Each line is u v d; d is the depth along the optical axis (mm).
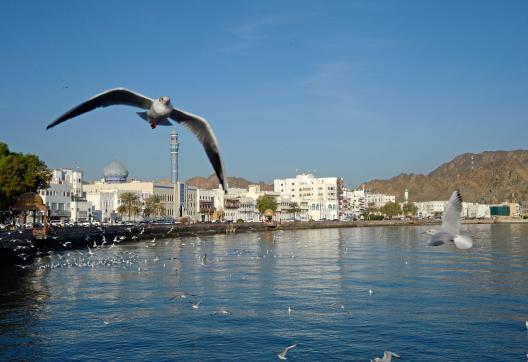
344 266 87375
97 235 135750
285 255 108000
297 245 140625
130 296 59531
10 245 94250
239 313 51438
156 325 47094
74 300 57312
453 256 104500
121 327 46562
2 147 133000
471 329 45688
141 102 10047
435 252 114125
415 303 55656
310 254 110688
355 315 50469
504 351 40062
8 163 124812
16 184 122562
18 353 39812
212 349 40531
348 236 191625
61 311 52219
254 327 46438
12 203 124500
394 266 87125
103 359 38656
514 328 46062
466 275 75688
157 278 72625
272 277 73812
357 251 118688
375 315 50469
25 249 99812
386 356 32250
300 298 58406
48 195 191375
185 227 190500
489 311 52031
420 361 37875
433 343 41844
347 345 41344
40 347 41156
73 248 122438
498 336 43719
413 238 172125
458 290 63125
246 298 58469
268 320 48750
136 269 82312
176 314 51094
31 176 124938
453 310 52469
